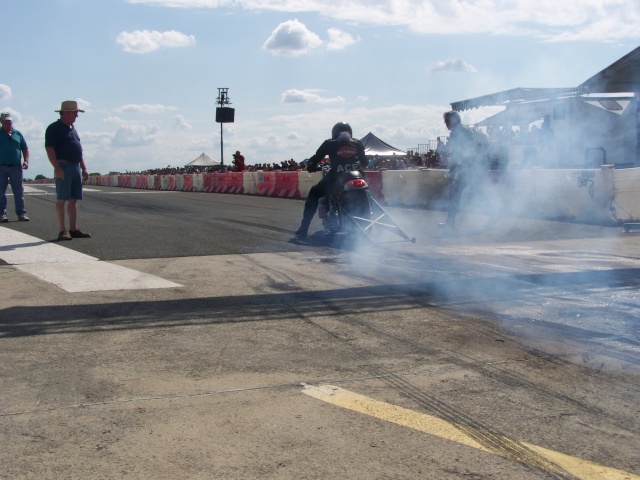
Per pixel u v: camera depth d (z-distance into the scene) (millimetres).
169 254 7488
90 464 2434
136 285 5633
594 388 3195
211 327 4312
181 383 3266
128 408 2947
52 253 7500
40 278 5945
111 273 6215
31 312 4672
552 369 3465
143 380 3309
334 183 8875
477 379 3318
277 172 23875
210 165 52438
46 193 27984
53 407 2965
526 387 3207
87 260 7020
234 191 28203
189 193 28547
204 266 6660
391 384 3248
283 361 3609
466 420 2820
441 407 2959
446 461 2453
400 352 3768
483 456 2494
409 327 4301
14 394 3123
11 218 12688
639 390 3168
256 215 13453
